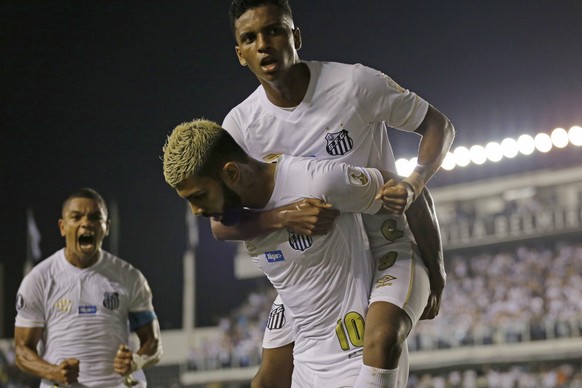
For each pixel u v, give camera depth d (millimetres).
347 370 3385
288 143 3432
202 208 3223
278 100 3406
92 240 5551
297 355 3570
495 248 21516
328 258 3326
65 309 5508
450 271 21219
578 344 18344
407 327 3279
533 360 18703
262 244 3383
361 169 3258
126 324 5703
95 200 5574
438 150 3436
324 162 3238
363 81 3340
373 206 3279
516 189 21547
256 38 3258
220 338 21875
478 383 19234
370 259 3439
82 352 5477
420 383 19609
